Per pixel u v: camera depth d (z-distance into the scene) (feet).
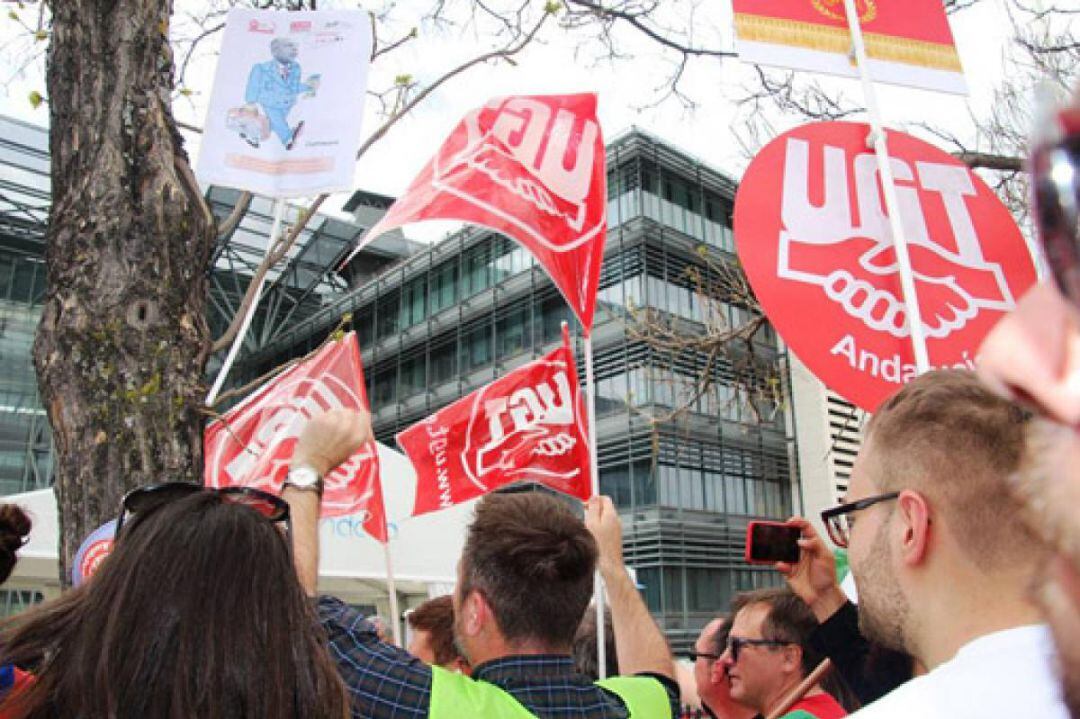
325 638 4.33
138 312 9.58
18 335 82.28
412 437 15.97
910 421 3.86
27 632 3.73
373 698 5.28
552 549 6.14
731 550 68.13
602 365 69.36
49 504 22.29
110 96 10.32
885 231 9.71
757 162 9.67
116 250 9.73
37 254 84.28
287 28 11.43
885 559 3.85
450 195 11.97
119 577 3.64
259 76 11.26
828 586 6.58
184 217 10.29
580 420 15.31
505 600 6.07
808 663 8.23
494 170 12.14
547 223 11.93
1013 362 1.42
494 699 5.55
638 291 66.03
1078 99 1.19
